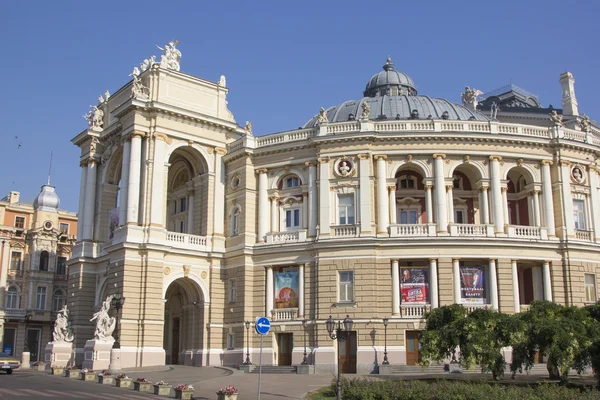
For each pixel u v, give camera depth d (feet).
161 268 189.47
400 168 191.83
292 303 186.29
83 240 217.15
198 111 209.67
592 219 193.06
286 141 196.65
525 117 268.41
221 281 201.16
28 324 305.12
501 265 177.17
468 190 196.13
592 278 187.11
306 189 192.54
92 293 213.25
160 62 205.05
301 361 177.99
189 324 203.21
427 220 183.21
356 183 184.65
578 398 94.68
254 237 197.47
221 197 207.92
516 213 198.08
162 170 197.16
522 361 120.16
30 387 119.75
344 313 175.01
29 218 325.01
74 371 153.28
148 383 123.75
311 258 184.44
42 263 317.22
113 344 179.42
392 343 171.63
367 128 187.32
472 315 124.47
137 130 196.65
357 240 177.58
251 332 189.88
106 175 220.43
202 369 172.14
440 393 97.91
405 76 266.16
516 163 189.98
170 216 227.61
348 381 114.01
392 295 175.32
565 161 191.21
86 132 224.74
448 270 175.52
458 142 187.01
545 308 126.62
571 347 113.19
